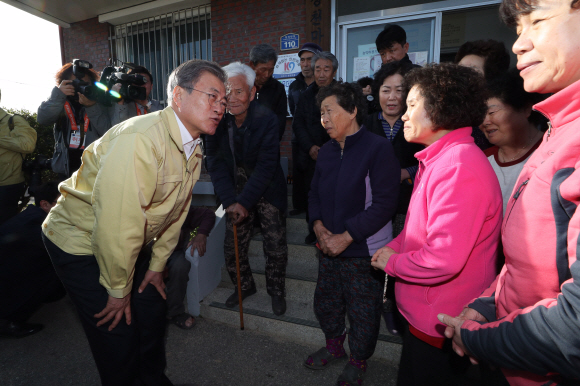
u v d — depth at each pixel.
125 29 6.43
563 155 0.71
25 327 2.56
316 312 2.06
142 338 1.69
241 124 2.33
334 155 1.90
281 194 2.43
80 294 1.47
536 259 0.77
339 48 4.74
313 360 2.09
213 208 4.95
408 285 1.27
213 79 1.39
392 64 2.13
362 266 1.78
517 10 0.76
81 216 1.46
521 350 0.68
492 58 1.87
